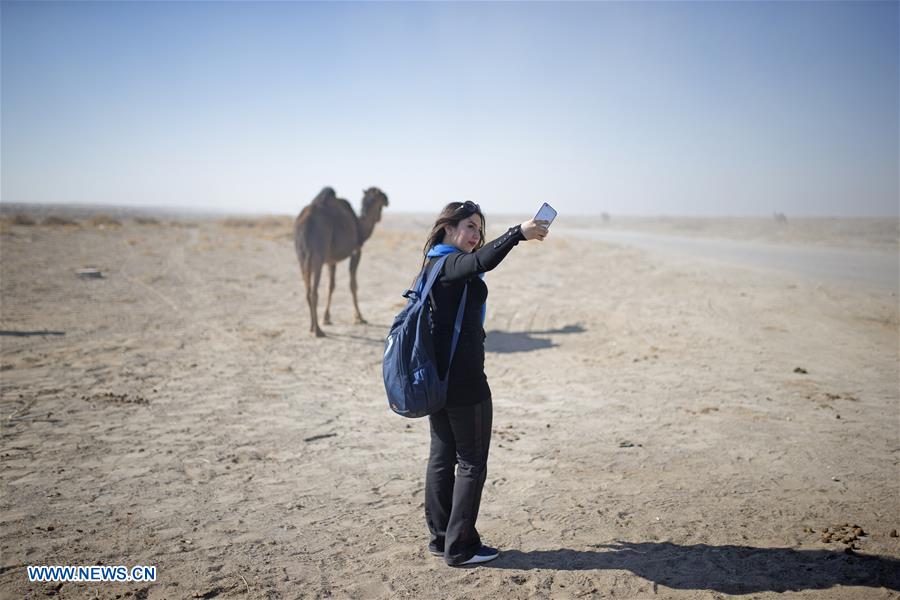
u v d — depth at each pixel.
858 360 8.56
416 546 3.75
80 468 5.03
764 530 3.85
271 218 59.66
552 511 4.20
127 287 16.28
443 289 3.28
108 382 7.78
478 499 3.46
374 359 9.48
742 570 3.38
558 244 28.78
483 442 3.43
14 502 4.36
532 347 10.21
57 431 5.93
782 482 4.63
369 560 3.57
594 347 10.04
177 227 50.16
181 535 3.89
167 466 5.11
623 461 5.14
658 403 6.86
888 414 6.28
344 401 7.23
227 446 5.62
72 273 18.14
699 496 4.40
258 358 9.33
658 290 15.48
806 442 5.50
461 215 3.39
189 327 11.59
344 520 4.13
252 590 3.23
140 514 4.20
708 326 11.02
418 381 3.15
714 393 7.17
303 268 11.05
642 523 3.98
